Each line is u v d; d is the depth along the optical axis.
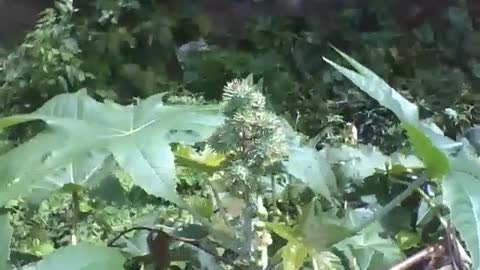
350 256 1.16
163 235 1.17
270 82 5.21
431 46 5.71
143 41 5.62
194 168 1.20
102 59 5.44
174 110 1.04
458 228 0.90
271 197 1.25
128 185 1.41
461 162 0.96
